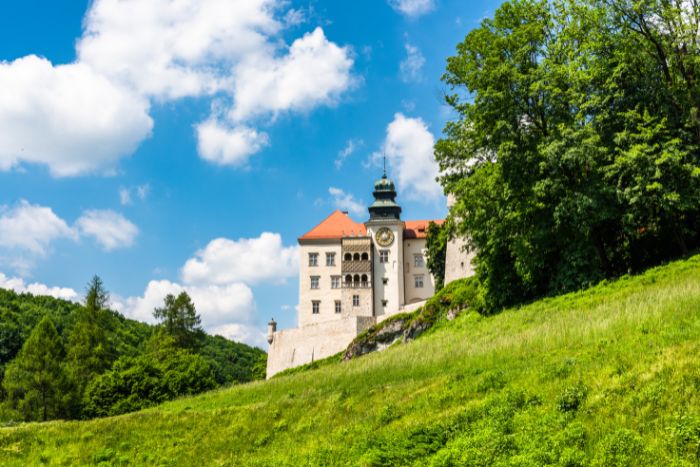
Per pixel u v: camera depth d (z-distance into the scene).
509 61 38.16
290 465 19.48
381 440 18.61
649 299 25.89
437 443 16.95
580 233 36.84
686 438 13.27
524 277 38.50
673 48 37.38
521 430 15.98
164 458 24.11
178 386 62.09
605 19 38.12
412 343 39.62
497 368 22.89
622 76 36.72
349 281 80.56
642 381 16.23
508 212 37.69
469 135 41.59
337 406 24.75
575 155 33.62
